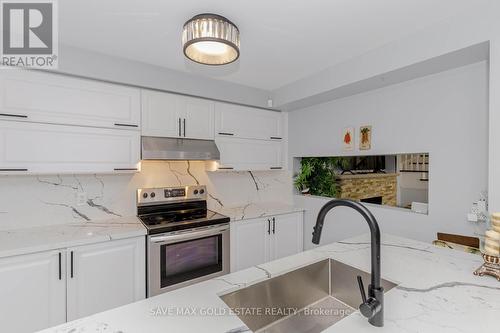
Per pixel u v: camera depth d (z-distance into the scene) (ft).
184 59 7.09
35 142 6.00
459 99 6.05
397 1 4.64
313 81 8.25
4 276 5.08
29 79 5.91
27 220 6.74
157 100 7.62
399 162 8.18
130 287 6.48
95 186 7.64
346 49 6.51
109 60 6.78
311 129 9.78
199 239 7.52
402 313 2.78
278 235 9.43
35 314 5.38
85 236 6.01
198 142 8.38
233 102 9.13
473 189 5.85
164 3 4.64
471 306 2.91
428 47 5.51
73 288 5.76
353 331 2.49
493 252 3.62
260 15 5.01
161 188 8.61
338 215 8.97
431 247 4.93
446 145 6.28
